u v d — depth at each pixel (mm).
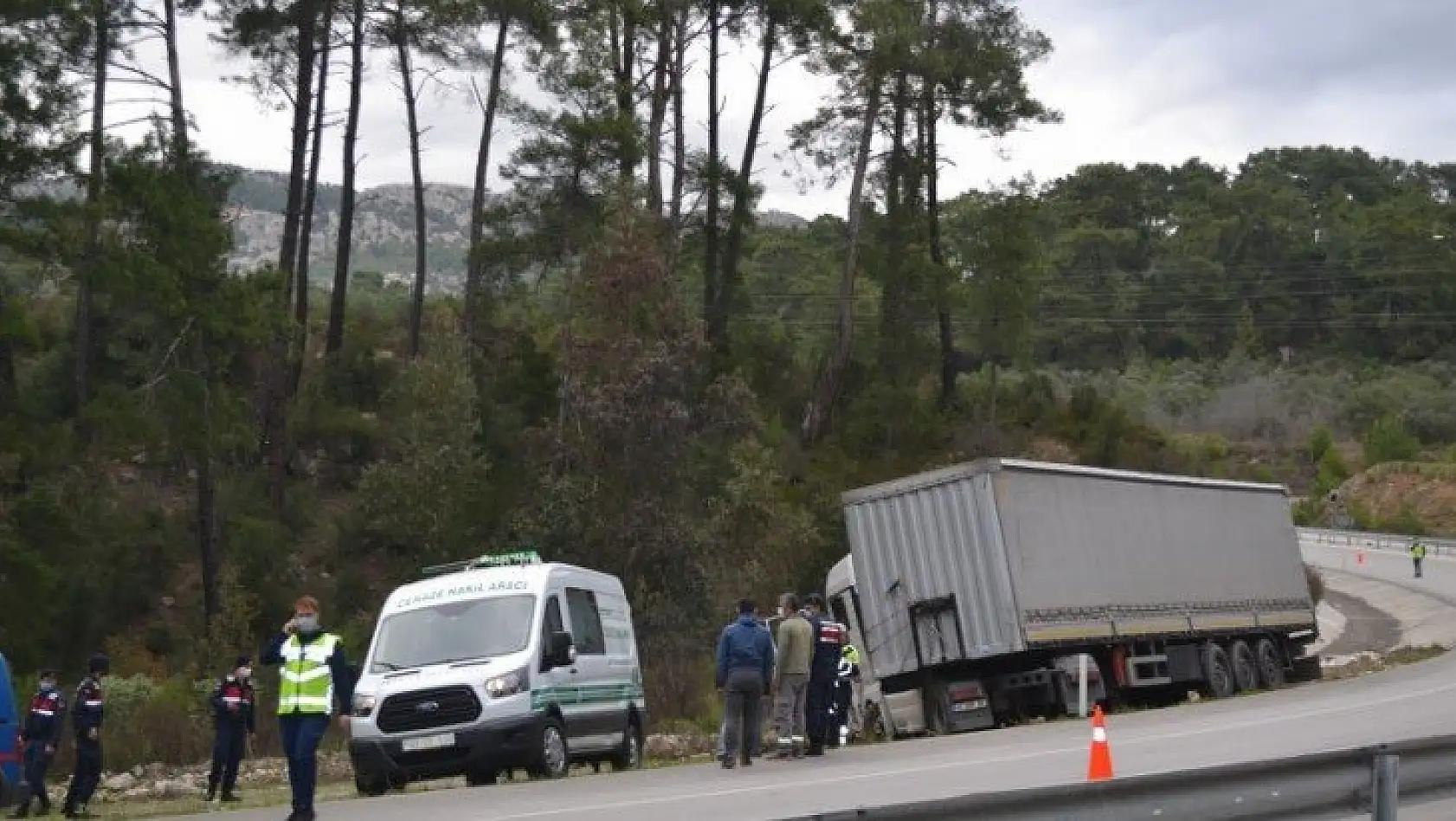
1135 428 71688
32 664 35188
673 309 39812
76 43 42438
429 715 19156
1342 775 11789
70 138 39031
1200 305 167875
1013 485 27219
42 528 37531
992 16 61750
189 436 40625
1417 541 83875
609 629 22453
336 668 14625
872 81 58625
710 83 61812
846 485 54500
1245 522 36625
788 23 57500
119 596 41031
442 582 20844
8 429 38906
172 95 45469
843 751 23172
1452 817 14156
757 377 63062
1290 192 188750
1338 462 129875
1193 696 34219
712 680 37562
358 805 17219
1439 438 142000
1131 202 184125
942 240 75812
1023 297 65000
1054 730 25188
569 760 20359
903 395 61156
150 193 40250
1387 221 170500
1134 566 30656
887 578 27672
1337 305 165625
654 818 14891
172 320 40719
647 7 53188
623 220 40375
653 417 38438
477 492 43062
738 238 61469
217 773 21422
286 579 43281
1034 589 27156
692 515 39531
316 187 58938
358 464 52406
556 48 52562
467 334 55406
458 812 15891
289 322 43500
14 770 15070
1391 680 33562
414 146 60469
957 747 22734
